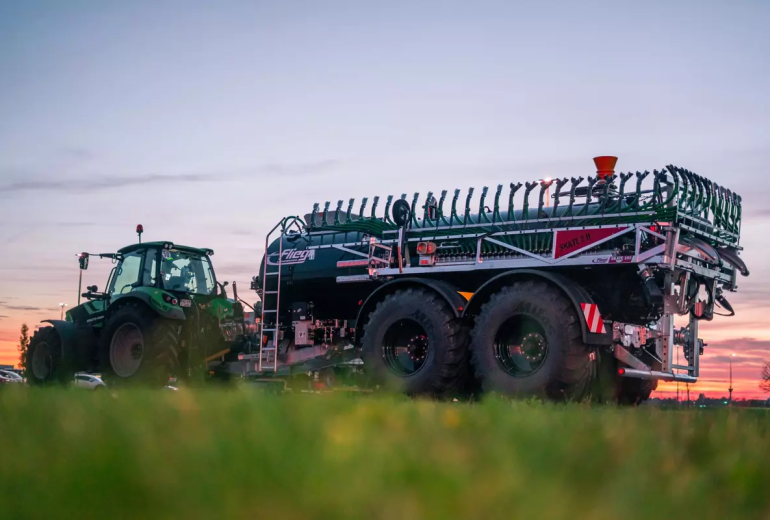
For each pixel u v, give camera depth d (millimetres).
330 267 11484
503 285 9812
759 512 2104
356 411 3711
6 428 2912
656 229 9148
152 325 11984
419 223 10812
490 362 9570
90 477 1843
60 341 13086
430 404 5254
